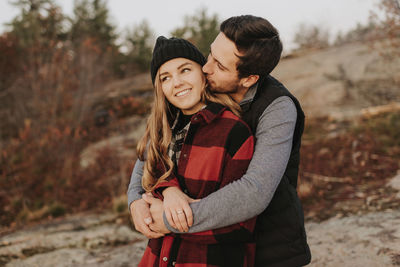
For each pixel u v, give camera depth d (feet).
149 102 28.53
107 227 12.09
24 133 20.06
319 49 44.50
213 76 3.96
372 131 17.81
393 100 22.63
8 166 19.07
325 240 8.18
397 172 12.66
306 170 14.44
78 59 26.55
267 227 3.90
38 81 23.12
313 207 10.87
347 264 6.89
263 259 3.89
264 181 3.36
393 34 19.02
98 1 66.18
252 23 3.71
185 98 4.02
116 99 31.83
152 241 4.02
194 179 3.73
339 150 16.22
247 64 3.70
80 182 17.88
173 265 3.63
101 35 60.75
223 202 3.31
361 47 36.86
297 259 3.85
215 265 3.47
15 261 9.54
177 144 4.22
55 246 10.53
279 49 3.87
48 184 17.39
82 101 24.89
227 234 3.43
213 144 3.71
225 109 3.88
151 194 4.00
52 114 21.44
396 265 6.44
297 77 32.86
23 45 32.99
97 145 22.50
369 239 7.66
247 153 3.63
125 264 8.91
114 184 17.49
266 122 3.72
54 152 19.60
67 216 14.29
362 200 10.49
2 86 28.96
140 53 64.90
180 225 3.44
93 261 9.28
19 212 15.25
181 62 4.00
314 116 22.80
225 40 3.77
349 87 26.89
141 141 4.58
